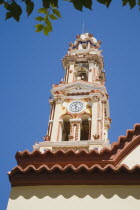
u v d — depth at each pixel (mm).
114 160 13656
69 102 39906
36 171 13164
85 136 38156
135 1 7414
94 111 37938
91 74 44875
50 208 12172
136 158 13727
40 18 8078
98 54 48656
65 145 33125
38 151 14453
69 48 50875
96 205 12023
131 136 14398
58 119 37531
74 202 12234
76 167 13789
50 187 12844
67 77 45000
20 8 7301
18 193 12789
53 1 7363
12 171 13211
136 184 12414
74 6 7094
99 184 12648
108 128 41969
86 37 52938
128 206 11836
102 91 40656
